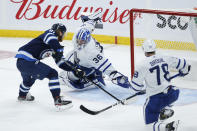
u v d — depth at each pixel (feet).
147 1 75.20
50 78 44.09
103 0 79.05
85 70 51.31
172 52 57.31
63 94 50.85
